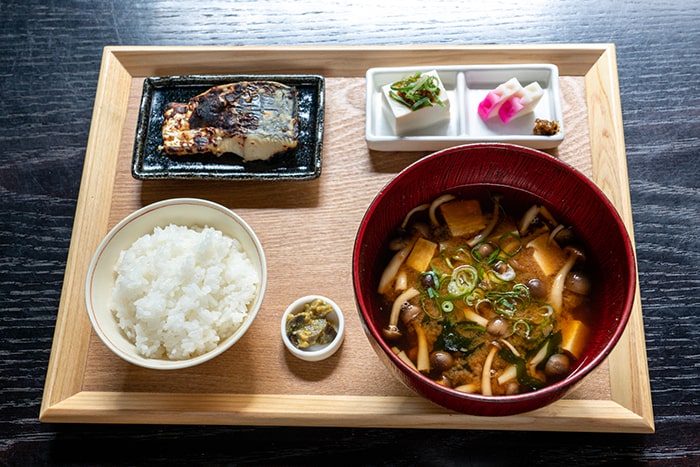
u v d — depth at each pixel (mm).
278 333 463
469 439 455
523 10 590
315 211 501
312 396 445
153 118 541
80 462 458
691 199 512
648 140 533
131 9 610
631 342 451
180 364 415
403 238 453
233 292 455
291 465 453
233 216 463
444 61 548
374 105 530
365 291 407
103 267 459
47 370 475
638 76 558
